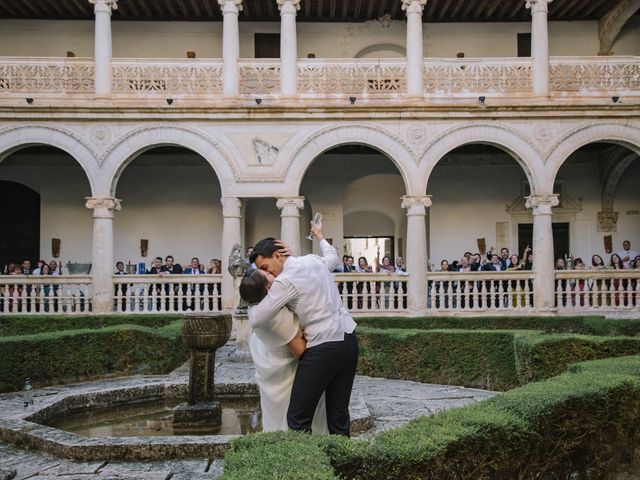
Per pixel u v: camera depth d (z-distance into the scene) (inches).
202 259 922.7
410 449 159.6
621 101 734.5
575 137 732.0
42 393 392.2
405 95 731.4
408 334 465.4
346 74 733.9
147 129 726.5
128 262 908.0
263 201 934.4
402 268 774.5
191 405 313.3
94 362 455.5
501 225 930.7
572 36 895.7
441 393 400.8
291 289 192.1
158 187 928.3
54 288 781.3
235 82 727.1
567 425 211.5
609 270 724.0
